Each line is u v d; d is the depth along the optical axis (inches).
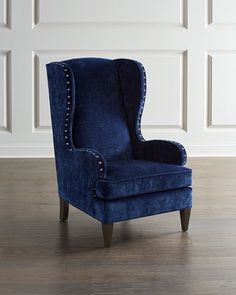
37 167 168.1
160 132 188.5
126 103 113.4
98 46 184.2
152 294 73.7
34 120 186.4
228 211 116.8
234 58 187.0
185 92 187.6
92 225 107.3
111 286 76.4
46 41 182.9
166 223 108.7
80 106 106.9
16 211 117.3
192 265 84.6
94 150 97.0
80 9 182.2
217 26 185.5
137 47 185.0
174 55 186.5
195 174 157.5
